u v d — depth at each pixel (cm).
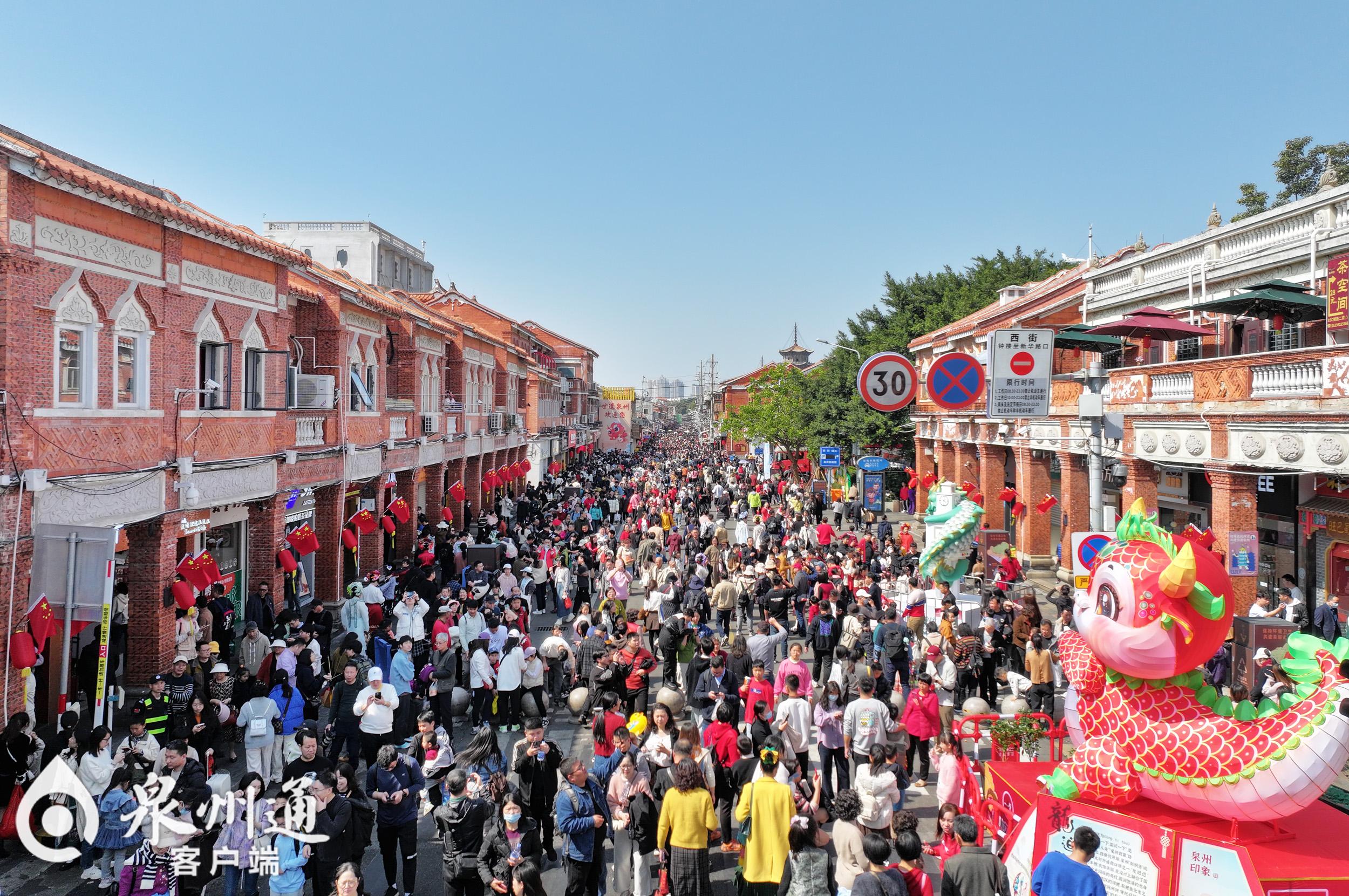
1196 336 1995
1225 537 1576
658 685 1598
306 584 2188
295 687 1148
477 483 3678
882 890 630
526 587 2100
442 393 3153
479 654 1308
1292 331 1736
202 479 1524
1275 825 724
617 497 3878
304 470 1947
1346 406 1282
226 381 1653
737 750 989
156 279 1413
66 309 1208
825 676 1545
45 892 885
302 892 823
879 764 906
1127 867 718
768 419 5272
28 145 1251
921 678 1131
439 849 1003
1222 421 1581
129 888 782
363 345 2355
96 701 1127
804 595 1844
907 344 4191
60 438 1182
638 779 845
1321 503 1758
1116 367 2416
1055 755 1162
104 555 1123
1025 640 1468
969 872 667
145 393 1393
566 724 1405
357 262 6269
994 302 4166
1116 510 2352
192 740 1084
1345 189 1512
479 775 899
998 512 3006
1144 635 718
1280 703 734
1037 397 1644
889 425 4172
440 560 2319
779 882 755
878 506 3478
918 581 1884
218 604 1645
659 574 1919
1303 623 1518
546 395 5800
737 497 4303
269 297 1800
